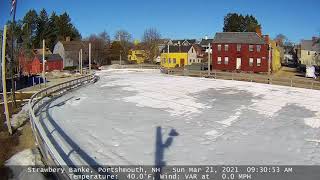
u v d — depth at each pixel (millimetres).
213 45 76938
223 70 76312
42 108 27891
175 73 64875
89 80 49875
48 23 132500
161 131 20562
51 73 72750
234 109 27859
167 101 32094
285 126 22016
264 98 33594
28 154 15625
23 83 51469
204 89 40562
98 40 107875
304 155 16156
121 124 22359
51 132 19609
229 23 124125
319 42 106125
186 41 114625
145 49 114562
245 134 19969
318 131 20703
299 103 30750
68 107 28766
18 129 20656
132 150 16688
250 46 74000
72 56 97625
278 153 16438
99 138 18781
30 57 80562
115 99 33438
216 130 20906
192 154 16188
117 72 72750
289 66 107688
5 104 20125
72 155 15445
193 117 24734
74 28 145000
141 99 33344
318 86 42875
